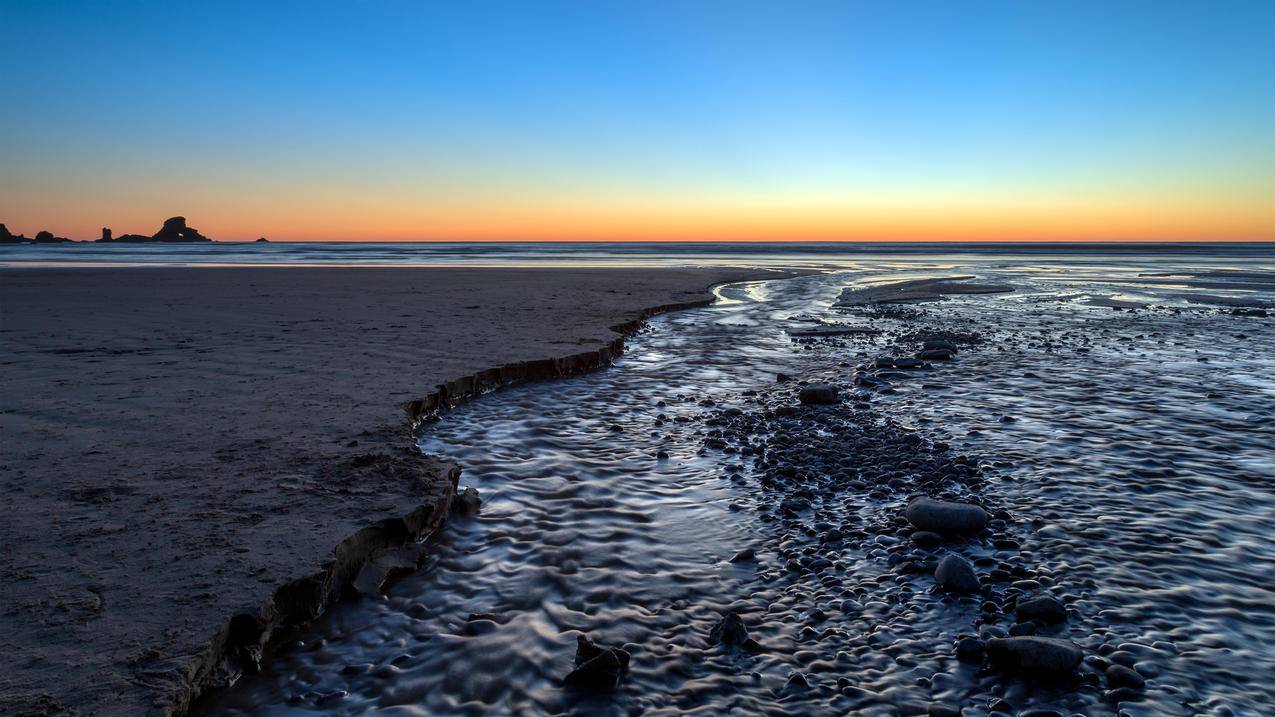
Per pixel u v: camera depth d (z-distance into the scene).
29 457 5.98
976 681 3.58
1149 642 3.85
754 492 6.25
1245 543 5.04
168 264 48.38
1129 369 11.65
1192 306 22.47
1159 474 6.48
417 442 7.28
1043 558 4.87
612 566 4.86
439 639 4.00
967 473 6.59
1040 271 44.25
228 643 3.62
